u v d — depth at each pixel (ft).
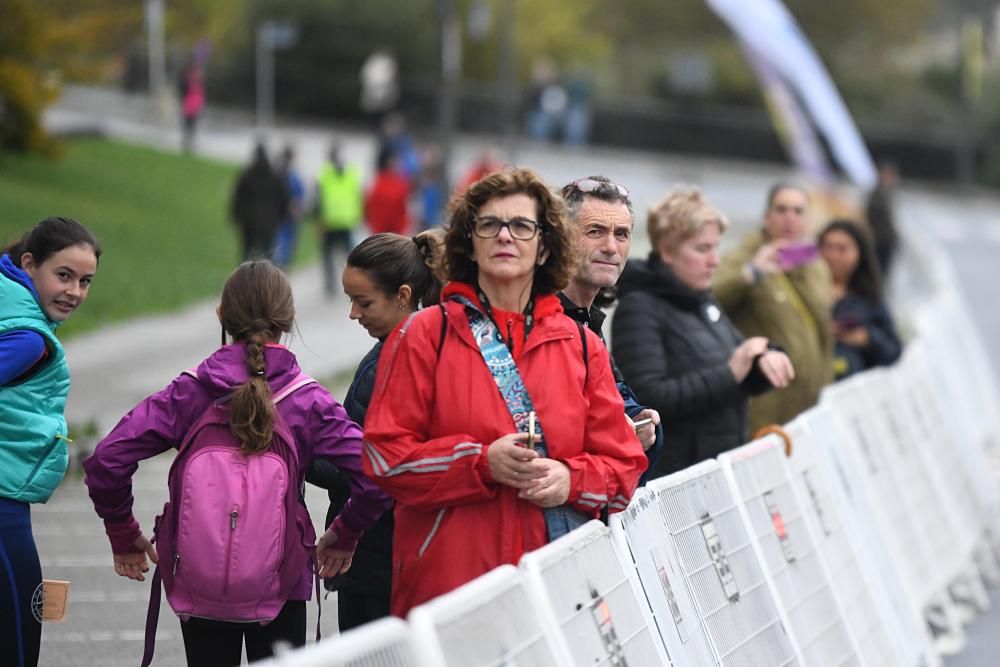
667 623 41.88
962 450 97.81
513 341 37.83
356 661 27.81
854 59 551.59
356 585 45.21
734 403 54.70
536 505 37.60
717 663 45.09
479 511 37.52
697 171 413.80
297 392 42.34
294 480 41.93
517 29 499.92
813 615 55.21
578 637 36.09
